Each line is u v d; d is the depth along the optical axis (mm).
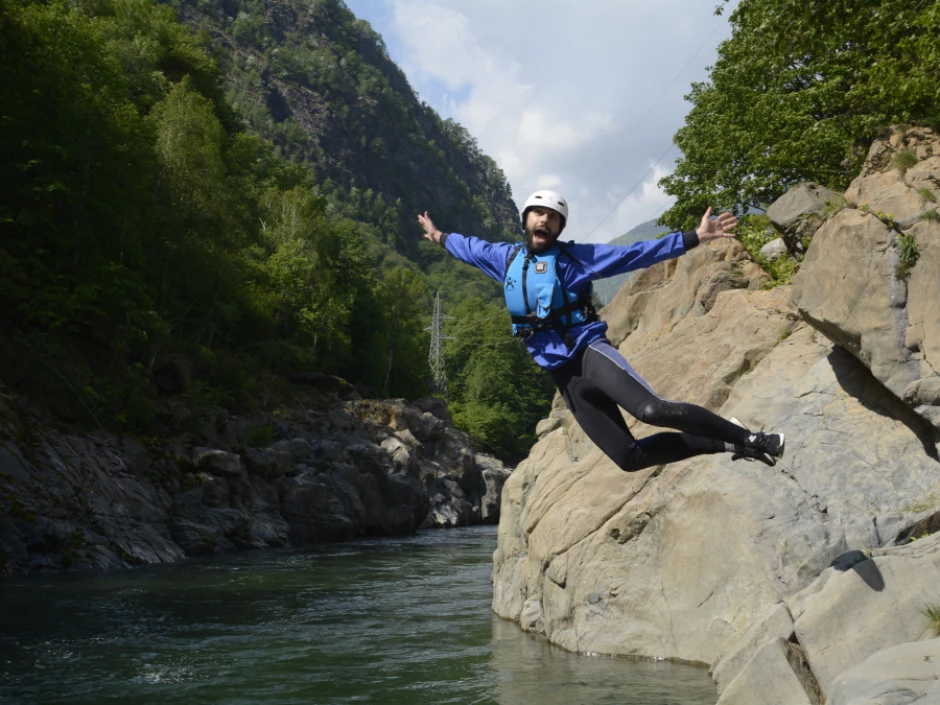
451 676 7715
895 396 7938
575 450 11008
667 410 4660
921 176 8391
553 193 4945
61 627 10859
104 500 22547
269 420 40781
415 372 73188
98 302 33375
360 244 71250
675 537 8320
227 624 11164
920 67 13664
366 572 19406
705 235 4664
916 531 7098
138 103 54156
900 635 5445
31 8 33781
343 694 7098
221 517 27000
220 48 76562
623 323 13742
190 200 44000
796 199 9453
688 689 6801
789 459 8117
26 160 32938
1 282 28922
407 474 41844
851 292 7750
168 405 31859
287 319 56719
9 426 21734
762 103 21766
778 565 7473
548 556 9531
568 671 7707
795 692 5363
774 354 9359
